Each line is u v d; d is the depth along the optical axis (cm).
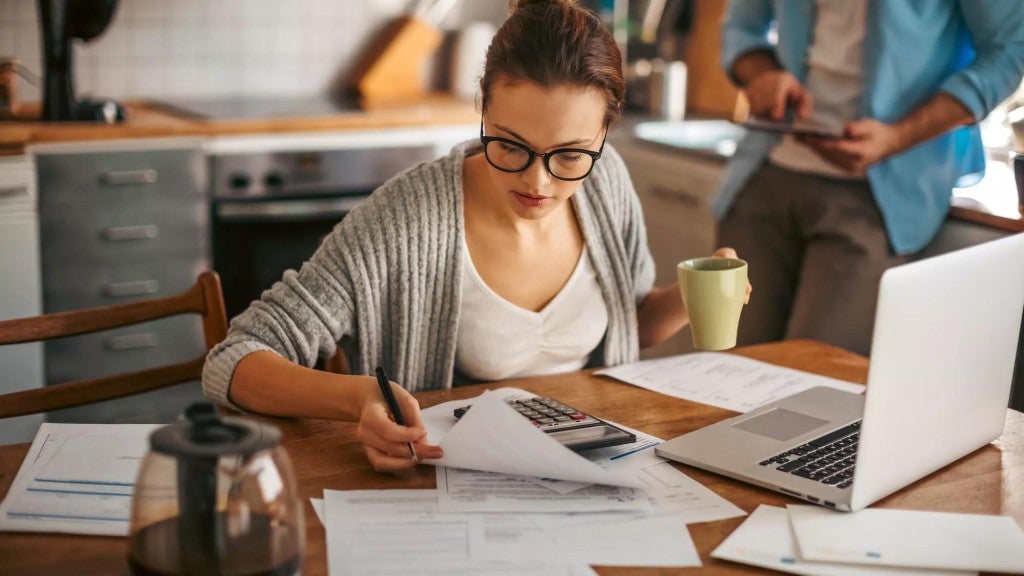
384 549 100
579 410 137
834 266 227
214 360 137
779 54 237
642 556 101
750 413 136
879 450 109
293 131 315
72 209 291
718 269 132
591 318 160
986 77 203
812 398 142
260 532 83
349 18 380
